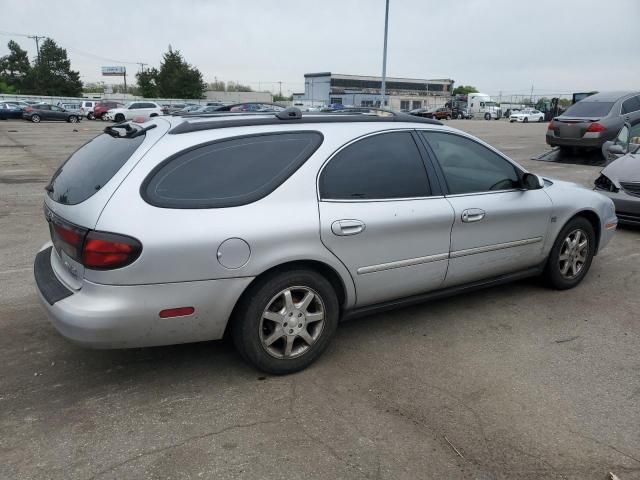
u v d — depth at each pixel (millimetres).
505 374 3537
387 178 3754
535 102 73875
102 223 2926
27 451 2742
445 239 3971
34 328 4113
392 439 2861
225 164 3242
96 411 3086
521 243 4496
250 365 3471
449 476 2600
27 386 3334
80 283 3064
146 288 2977
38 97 61000
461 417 3059
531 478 2594
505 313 4520
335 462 2684
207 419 3020
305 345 3527
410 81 96000
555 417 3068
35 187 10805
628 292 5027
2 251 6195
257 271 3193
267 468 2637
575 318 4434
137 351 3799
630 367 3643
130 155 3143
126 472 2600
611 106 14758
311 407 3141
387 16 28938
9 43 86438
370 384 3400
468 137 4293
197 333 3201
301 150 3471
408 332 4152
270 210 3248
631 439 2883
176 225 3004
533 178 4461
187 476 2578
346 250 3502
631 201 6988
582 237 5023
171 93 71500
